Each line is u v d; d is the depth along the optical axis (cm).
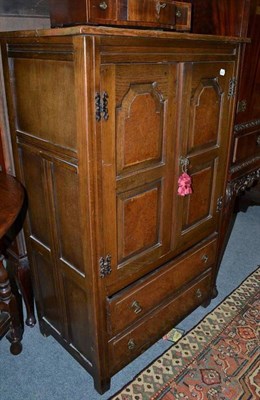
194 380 143
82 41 82
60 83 95
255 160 185
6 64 115
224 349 158
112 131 96
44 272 143
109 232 109
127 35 88
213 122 133
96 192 99
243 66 146
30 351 157
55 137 105
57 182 112
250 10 138
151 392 138
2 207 108
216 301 189
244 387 140
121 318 126
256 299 191
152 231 125
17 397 136
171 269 141
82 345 136
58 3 102
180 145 120
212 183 148
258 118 174
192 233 147
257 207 303
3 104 131
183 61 108
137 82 98
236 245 246
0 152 138
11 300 143
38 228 134
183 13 115
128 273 122
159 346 160
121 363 137
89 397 136
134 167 108
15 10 130
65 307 137
